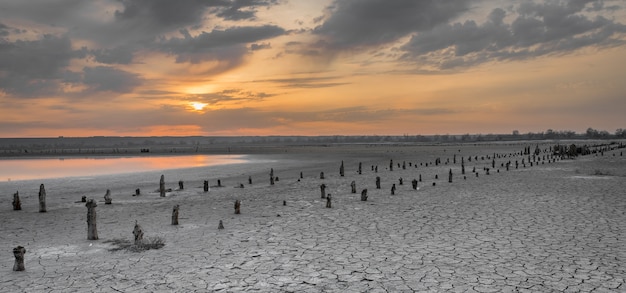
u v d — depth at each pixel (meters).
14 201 20.39
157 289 8.85
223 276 9.64
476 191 24.36
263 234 14.02
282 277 9.51
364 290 8.59
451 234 13.47
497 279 9.10
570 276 9.23
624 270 9.59
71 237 14.09
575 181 28.84
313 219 16.62
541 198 20.98
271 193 25.94
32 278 9.69
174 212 15.92
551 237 12.80
